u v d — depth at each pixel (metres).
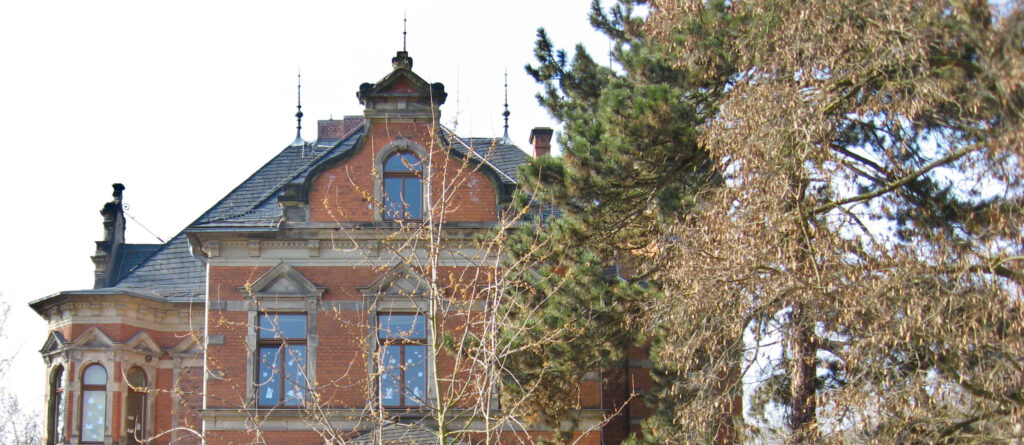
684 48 17.33
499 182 23.23
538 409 18.12
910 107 13.73
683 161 17.88
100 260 29.09
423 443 21.09
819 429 14.73
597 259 18.33
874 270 14.17
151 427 27.38
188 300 27.88
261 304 22.73
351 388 22.58
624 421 24.53
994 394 13.59
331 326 22.92
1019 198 13.50
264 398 22.66
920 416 13.84
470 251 22.89
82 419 26.61
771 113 14.23
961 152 14.23
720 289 14.88
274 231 23.08
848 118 15.50
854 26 14.24
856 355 14.17
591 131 17.95
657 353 17.72
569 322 17.06
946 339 13.55
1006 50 12.72
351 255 23.17
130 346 27.03
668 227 16.31
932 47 13.88
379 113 23.62
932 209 14.93
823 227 14.66
